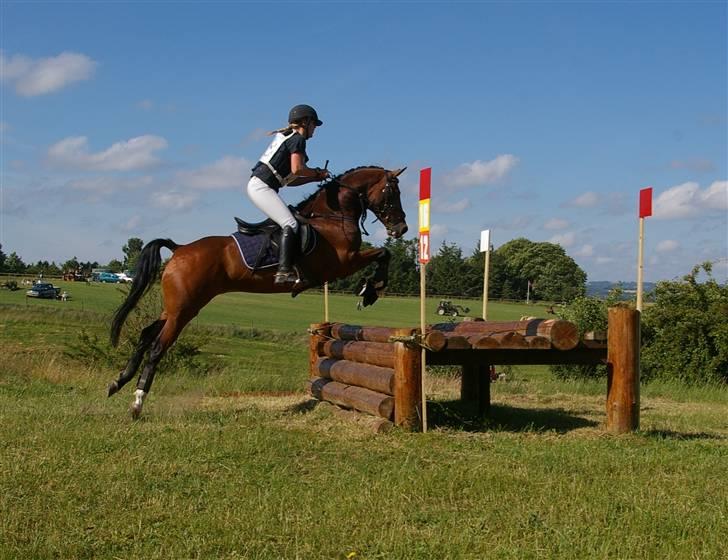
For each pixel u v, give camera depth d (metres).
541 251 88.19
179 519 4.89
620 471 6.31
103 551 4.38
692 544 4.52
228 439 7.14
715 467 6.55
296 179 8.19
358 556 4.30
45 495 5.32
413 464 6.36
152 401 10.25
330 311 52.81
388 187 8.55
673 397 14.14
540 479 5.92
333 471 6.16
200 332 22.03
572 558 4.27
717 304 16.14
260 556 4.27
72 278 79.94
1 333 24.34
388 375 7.98
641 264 8.54
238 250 8.19
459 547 4.39
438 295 70.50
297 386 13.07
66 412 8.62
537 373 21.25
